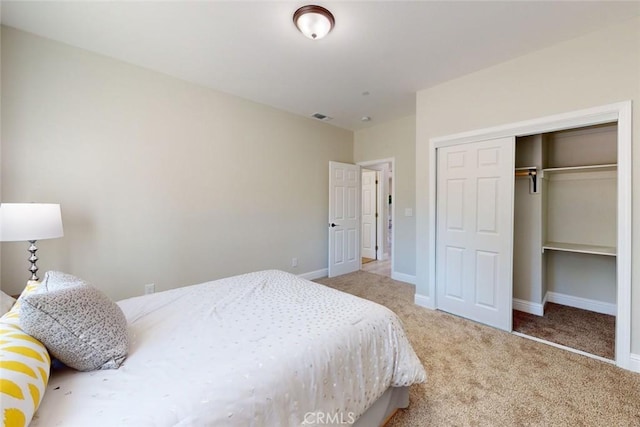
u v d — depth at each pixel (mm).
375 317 1459
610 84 2025
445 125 2959
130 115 2623
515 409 1573
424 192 3162
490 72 2629
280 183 3924
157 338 1179
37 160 2184
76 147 2352
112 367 968
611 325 2654
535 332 2520
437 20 1975
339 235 4645
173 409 774
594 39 2090
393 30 2088
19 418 624
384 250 6156
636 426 1453
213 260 3248
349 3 1812
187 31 2119
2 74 2049
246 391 884
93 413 754
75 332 926
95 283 2463
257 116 3619
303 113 4059
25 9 1866
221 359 1010
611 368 1959
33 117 2164
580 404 1608
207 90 3141
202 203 3143
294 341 1146
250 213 3592
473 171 2762
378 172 6008
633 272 1942
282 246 3975
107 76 2490
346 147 4887
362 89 3172
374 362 1328
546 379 1840
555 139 3215
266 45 2301
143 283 2730
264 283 2002
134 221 2668
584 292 3078
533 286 2975
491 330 2572
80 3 1812
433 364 2021
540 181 2908
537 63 2355
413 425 1460
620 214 1989
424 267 3191
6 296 1648
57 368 977
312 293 1787
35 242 2105
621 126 1979
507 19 1960
